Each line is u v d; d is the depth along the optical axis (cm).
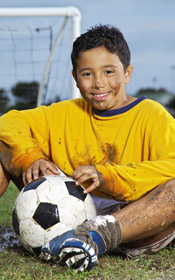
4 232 308
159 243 244
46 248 213
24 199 234
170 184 229
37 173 252
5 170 275
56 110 296
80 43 263
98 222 213
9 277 211
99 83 259
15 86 972
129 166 237
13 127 278
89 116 282
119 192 236
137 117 265
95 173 234
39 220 226
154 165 235
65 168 279
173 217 228
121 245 243
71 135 282
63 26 785
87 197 239
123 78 270
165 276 217
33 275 215
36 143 271
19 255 250
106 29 264
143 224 221
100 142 271
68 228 227
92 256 205
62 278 207
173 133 249
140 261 242
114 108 273
